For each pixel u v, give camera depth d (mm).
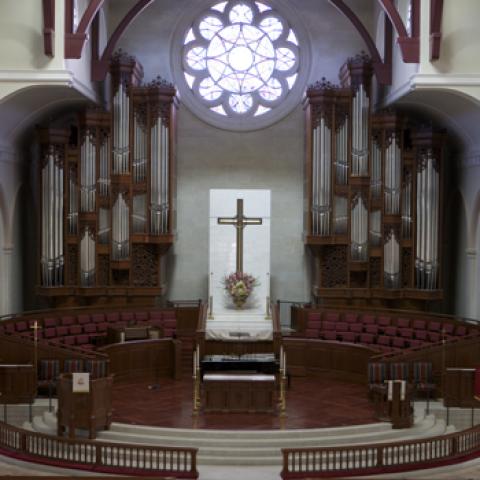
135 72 25953
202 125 27766
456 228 27328
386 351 23141
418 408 20000
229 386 19047
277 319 24797
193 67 27812
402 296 25766
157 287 26141
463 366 21297
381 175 25703
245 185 27797
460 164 26531
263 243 26688
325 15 27531
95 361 20281
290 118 27719
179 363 22750
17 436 16312
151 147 25750
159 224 25781
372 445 15164
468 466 15695
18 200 26438
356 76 25578
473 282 25859
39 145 25469
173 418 18641
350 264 25734
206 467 16250
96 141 25578
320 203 25781
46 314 24578
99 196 25703
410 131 26297
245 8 27734
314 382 22766
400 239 25719
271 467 16297
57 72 21672
